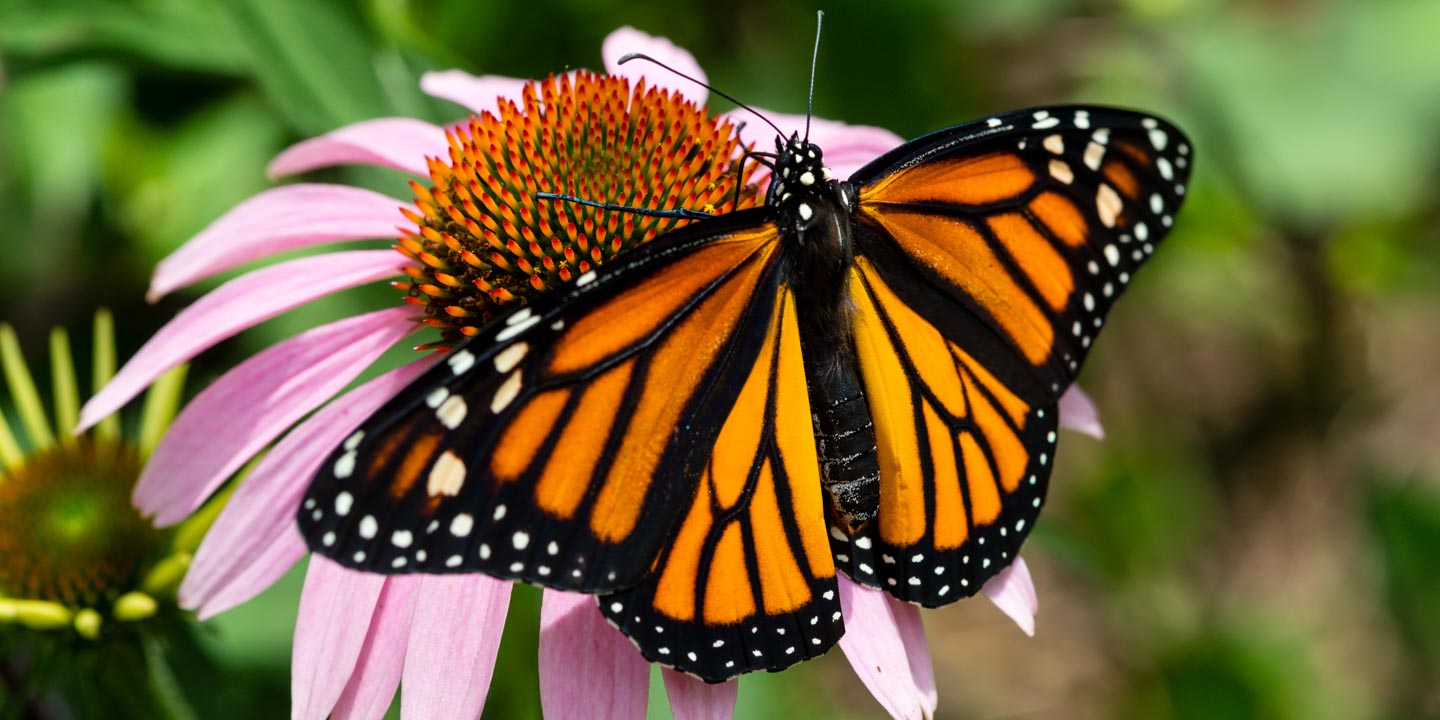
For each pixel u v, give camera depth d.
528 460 0.40
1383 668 0.65
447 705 0.42
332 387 0.44
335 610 0.42
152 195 0.53
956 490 0.42
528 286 0.44
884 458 0.42
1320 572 0.69
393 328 0.45
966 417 0.42
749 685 0.51
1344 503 0.70
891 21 0.56
